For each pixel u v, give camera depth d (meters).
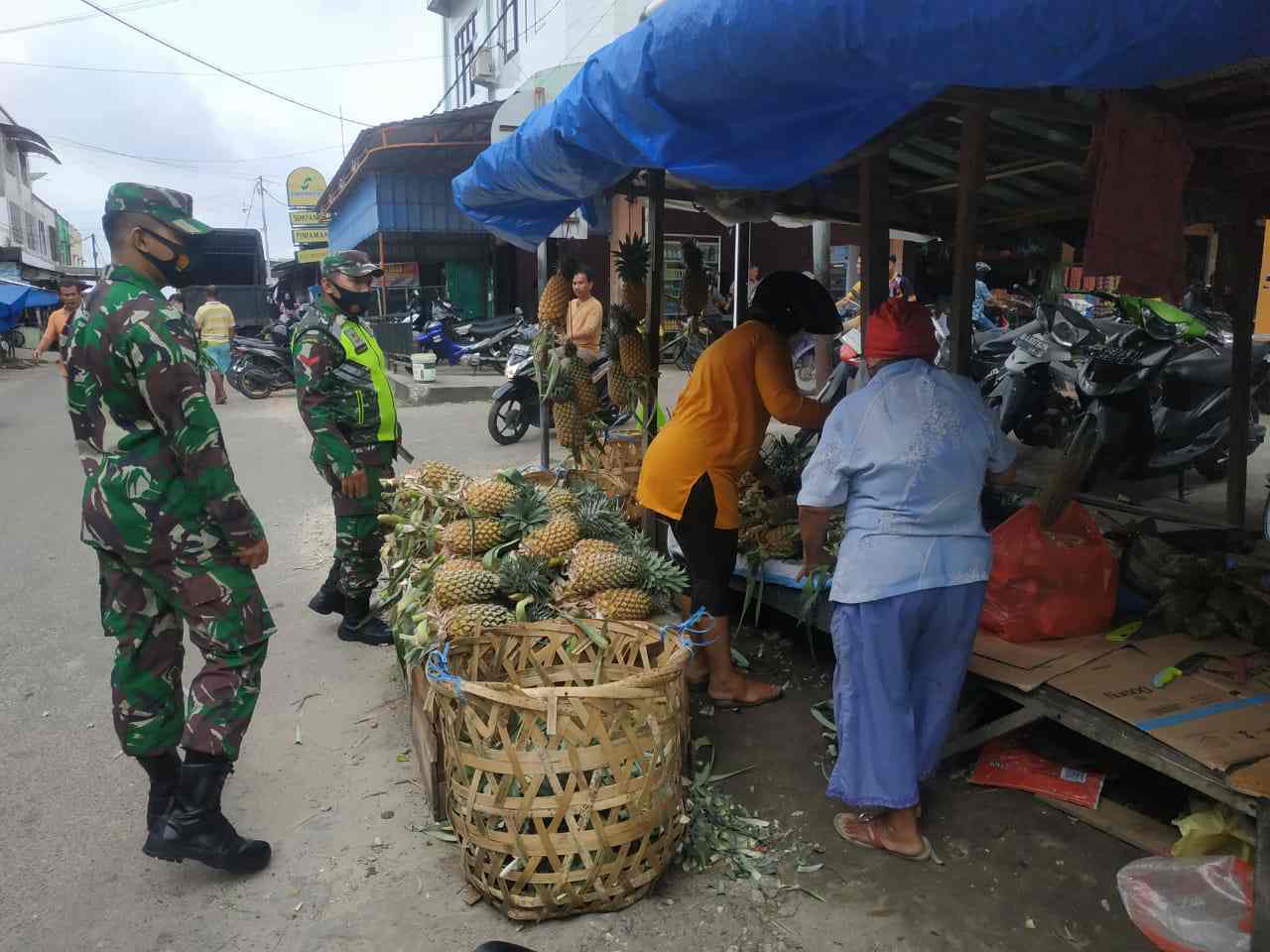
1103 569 3.27
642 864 2.50
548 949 2.37
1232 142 2.89
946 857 2.72
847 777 2.70
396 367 15.93
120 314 2.37
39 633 4.62
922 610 2.58
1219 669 2.96
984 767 3.14
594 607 3.22
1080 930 2.41
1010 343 8.23
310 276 23.44
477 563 3.39
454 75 26.22
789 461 4.84
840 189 5.24
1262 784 2.22
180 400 2.40
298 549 6.05
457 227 17.75
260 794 3.13
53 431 11.03
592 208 4.81
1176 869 2.28
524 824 2.38
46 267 36.00
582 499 4.05
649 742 2.43
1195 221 5.46
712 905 2.53
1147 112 2.10
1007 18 1.61
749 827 2.86
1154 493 7.13
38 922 2.52
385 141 15.08
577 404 5.37
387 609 4.05
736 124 2.48
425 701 2.80
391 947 2.40
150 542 2.48
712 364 3.41
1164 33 1.62
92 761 3.39
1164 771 2.49
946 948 2.36
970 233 3.85
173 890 2.66
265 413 12.66
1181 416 6.66
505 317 16.17
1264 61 2.37
